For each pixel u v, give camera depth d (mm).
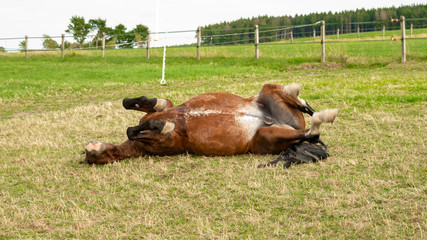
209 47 30484
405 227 3324
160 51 29078
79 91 13492
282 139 5285
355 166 4828
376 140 5910
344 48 26672
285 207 3852
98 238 3518
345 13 102688
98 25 63656
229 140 5469
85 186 4832
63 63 24797
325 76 14742
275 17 102500
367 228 3354
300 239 3275
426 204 3650
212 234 3426
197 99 5637
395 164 4738
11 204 4375
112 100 11867
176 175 4996
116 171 5340
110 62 24516
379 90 9820
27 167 5707
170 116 5555
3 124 9070
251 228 3521
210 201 4148
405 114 7336
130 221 3834
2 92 13625
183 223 3730
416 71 15055
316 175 4629
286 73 17219
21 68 21500
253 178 4668
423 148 5262
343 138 6188
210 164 5316
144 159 5805
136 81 15430
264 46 33625
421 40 32438
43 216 4031
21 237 3641
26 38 28734
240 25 88875
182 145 5586
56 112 10266
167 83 14680
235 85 12703
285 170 4867
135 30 64062
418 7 97188
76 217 3920
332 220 3547
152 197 4352
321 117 4961
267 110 5668
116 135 7547
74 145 6949
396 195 3893
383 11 98625
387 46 27188
